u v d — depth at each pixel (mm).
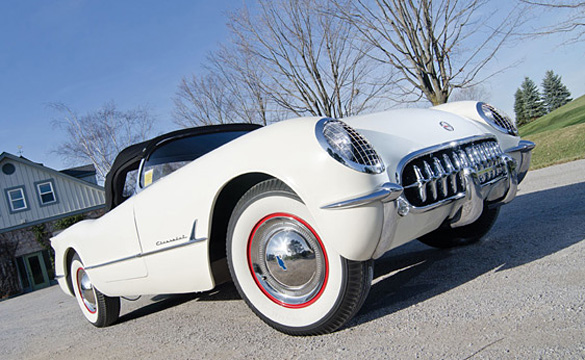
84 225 3275
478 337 1552
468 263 2590
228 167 2021
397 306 2102
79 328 3682
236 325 2438
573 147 10953
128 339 2754
